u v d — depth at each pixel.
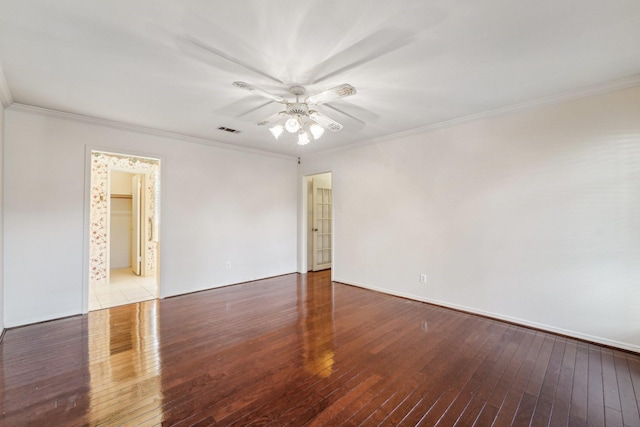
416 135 4.04
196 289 4.50
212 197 4.69
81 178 3.49
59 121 3.35
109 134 3.70
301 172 5.87
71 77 2.48
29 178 3.17
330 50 2.10
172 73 2.42
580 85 2.69
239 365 2.34
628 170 2.57
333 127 2.92
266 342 2.75
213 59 2.21
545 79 2.57
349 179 4.91
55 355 2.49
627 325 2.59
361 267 4.75
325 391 2.01
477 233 3.48
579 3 1.64
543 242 3.02
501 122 3.28
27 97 2.91
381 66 2.33
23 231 3.14
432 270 3.89
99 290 4.58
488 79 2.56
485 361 2.41
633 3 1.64
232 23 1.80
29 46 2.03
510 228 3.23
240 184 5.05
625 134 2.58
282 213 5.71
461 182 3.61
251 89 2.32
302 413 1.79
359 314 3.52
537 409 1.84
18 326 3.11
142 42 1.99
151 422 1.70
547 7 1.67
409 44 2.03
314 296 4.27
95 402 1.87
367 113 3.40
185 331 3.01
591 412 1.81
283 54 2.15
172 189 4.25
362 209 4.72
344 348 2.63
